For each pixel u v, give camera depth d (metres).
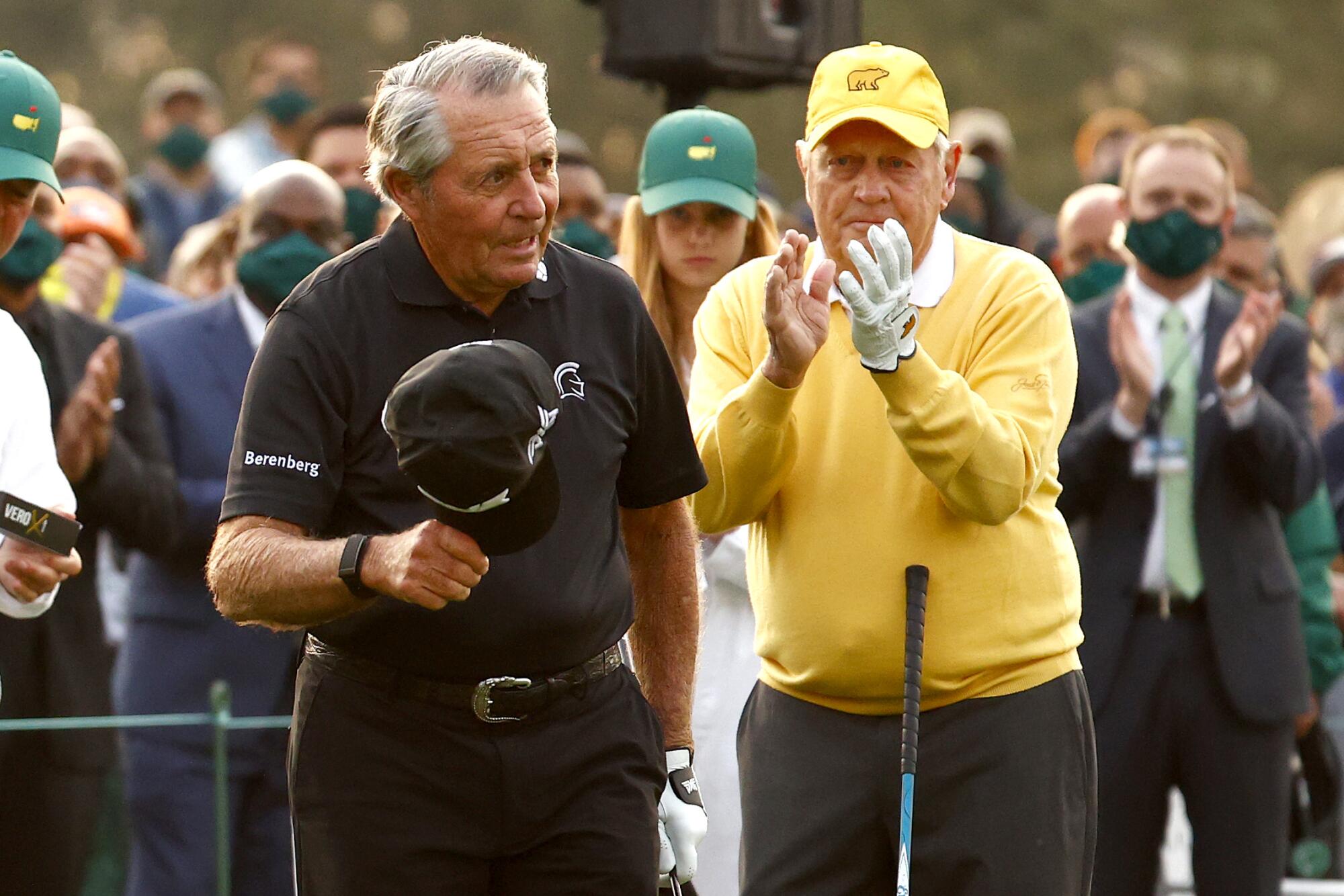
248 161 37.38
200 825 17.39
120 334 18.89
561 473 11.90
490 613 11.59
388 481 11.73
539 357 10.75
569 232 23.44
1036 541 13.48
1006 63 77.94
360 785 11.76
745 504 13.44
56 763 16.83
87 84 80.12
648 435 12.59
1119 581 17.94
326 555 10.89
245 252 19.58
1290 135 80.19
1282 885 17.95
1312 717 19.34
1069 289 22.38
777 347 12.90
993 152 33.34
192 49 79.81
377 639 11.66
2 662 17.38
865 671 13.36
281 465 11.56
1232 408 17.67
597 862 11.91
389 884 11.73
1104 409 18.09
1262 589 17.91
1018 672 13.41
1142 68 78.88
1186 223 18.06
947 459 12.61
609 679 12.14
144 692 19.28
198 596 19.34
